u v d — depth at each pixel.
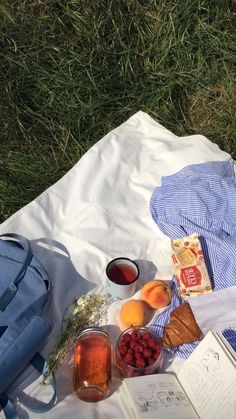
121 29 2.34
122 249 1.83
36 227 1.84
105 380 1.50
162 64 2.36
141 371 1.53
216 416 1.41
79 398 1.53
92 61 2.30
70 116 2.21
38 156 2.14
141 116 2.16
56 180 2.09
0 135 2.15
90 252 1.81
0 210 2.00
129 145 2.08
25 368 1.56
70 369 1.58
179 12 2.38
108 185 1.96
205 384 1.46
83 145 2.18
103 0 2.36
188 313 1.63
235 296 1.67
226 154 2.04
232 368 1.42
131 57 2.34
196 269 1.70
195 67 2.39
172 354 1.62
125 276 1.69
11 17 2.30
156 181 1.99
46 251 1.80
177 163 2.03
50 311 1.68
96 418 1.50
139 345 1.55
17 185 2.05
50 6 2.34
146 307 1.69
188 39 2.38
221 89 2.39
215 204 1.81
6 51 2.27
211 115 2.34
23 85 2.22
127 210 1.92
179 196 1.85
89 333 1.56
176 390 1.50
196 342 1.62
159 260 1.83
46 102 2.22
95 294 1.72
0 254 1.69
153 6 2.40
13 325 1.55
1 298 1.61
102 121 2.23
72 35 2.33
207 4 2.40
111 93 2.27
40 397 1.52
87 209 1.89
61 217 1.89
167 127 2.29
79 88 2.25
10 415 1.47
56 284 1.73
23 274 1.66
